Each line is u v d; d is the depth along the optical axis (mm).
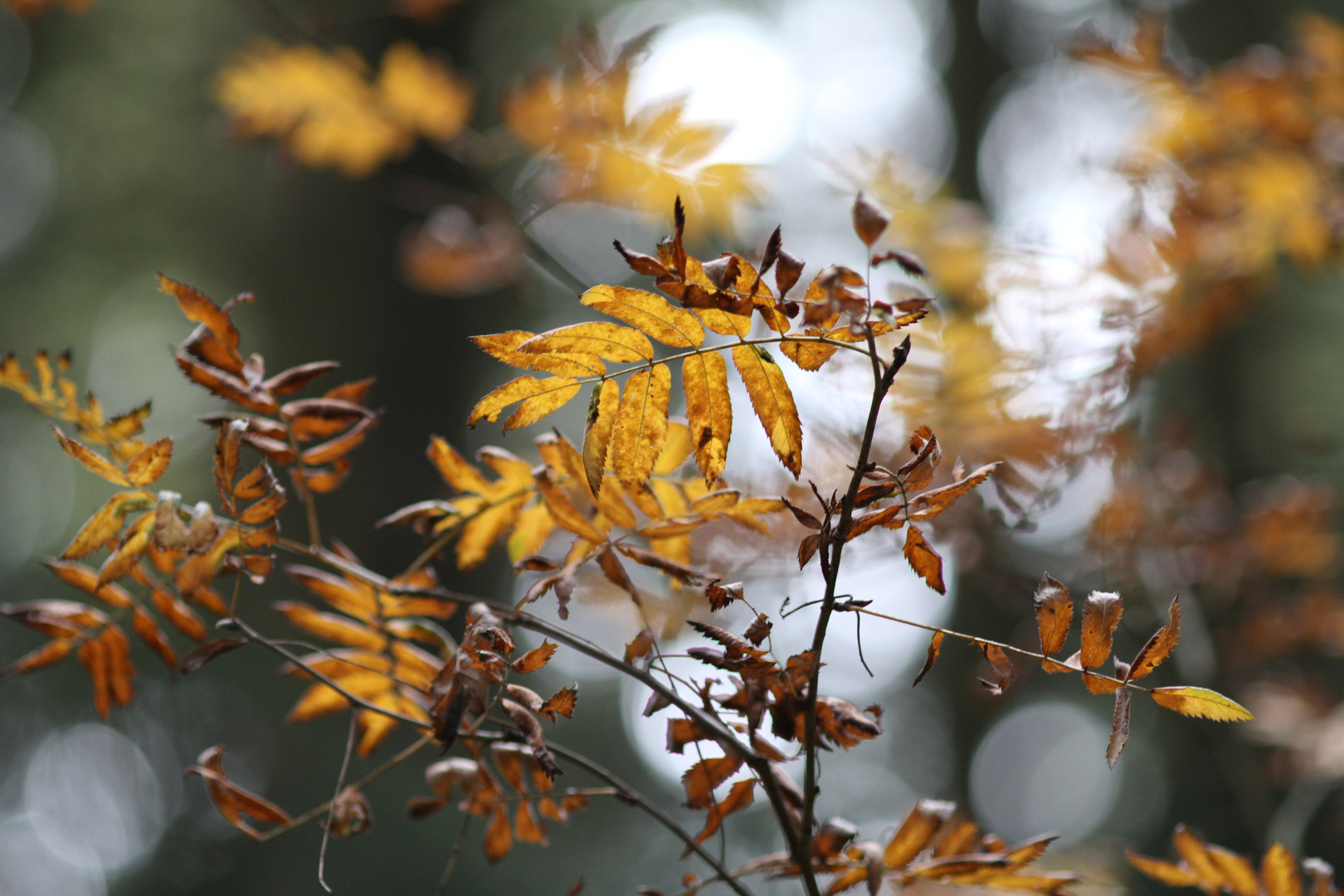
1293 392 8094
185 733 9102
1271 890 2264
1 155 11516
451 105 3262
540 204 3117
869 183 3004
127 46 10805
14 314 11281
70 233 11523
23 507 11336
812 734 2133
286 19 3367
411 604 2262
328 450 2227
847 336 2119
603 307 2119
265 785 8148
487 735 2223
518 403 2139
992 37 8156
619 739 9438
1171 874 2283
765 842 8719
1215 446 5184
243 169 11289
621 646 2855
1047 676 7250
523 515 2273
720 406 2137
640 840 8508
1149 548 3371
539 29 9500
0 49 10930
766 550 2537
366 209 10938
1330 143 2928
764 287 2111
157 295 11711
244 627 2234
